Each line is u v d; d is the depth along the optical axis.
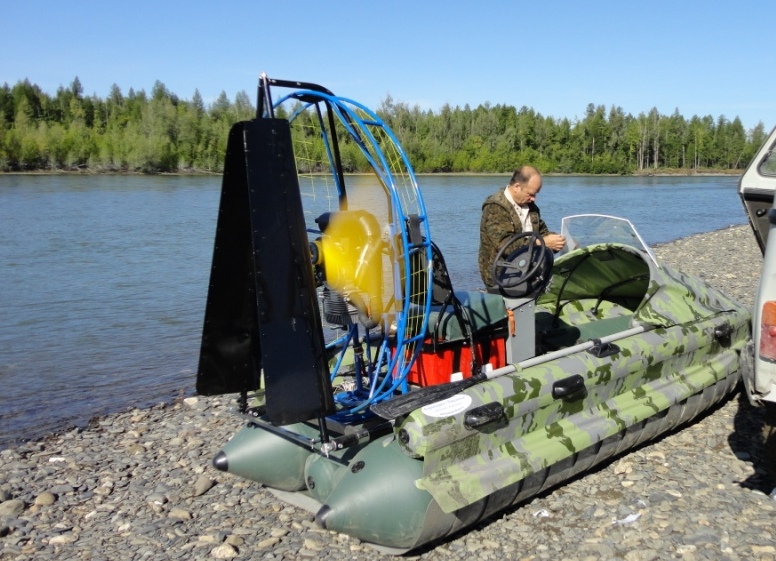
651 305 5.65
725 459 5.42
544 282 5.13
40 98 89.69
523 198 5.60
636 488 4.99
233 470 4.95
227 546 4.48
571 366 4.75
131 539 4.73
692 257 17.94
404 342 4.45
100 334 11.77
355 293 4.52
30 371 9.69
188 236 24.66
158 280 16.67
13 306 13.88
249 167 3.95
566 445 4.51
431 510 3.95
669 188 63.78
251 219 3.94
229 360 4.75
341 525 4.02
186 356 10.46
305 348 4.04
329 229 4.57
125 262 19.30
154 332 11.91
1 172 64.94
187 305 14.00
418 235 4.45
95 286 15.91
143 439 6.86
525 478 4.38
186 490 5.49
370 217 4.54
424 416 4.00
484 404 4.21
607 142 102.00
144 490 5.55
